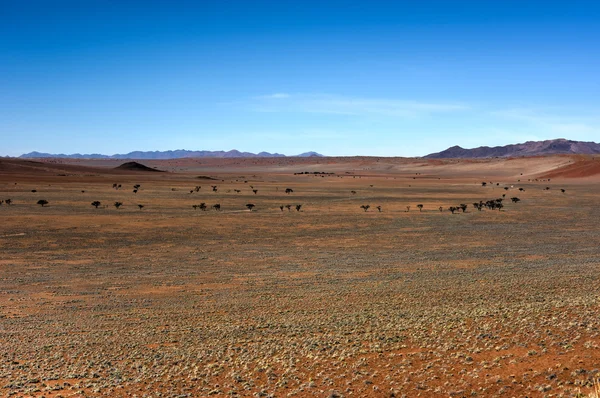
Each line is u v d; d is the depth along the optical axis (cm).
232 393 1517
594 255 5181
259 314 2853
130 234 7044
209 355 1970
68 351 2166
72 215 8906
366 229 7725
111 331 2542
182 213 9575
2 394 1605
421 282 3778
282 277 4225
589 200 12644
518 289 3234
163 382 1664
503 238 6750
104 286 3916
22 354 2130
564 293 2973
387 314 2603
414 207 11094
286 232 7394
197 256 5462
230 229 7644
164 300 3384
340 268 4650
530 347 1642
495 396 1300
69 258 5316
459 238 6800
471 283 3631
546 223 8362
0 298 3491
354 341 1998
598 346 1543
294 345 2025
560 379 1338
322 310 2878
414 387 1427
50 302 3353
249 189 16488
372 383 1493
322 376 1594
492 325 2022
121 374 1784
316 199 13025
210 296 3494
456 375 1478
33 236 6688
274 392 1498
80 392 1602
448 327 2073
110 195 13125
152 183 19100
